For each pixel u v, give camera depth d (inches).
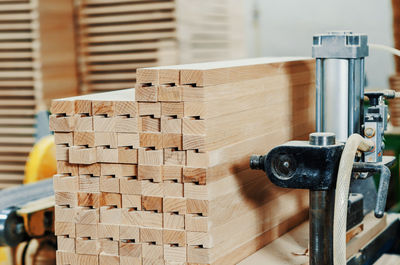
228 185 78.1
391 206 157.4
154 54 185.3
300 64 100.7
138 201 77.1
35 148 140.2
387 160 82.8
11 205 103.7
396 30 204.7
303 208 104.9
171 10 181.0
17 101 189.9
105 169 78.4
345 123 81.0
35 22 182.5
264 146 88.5
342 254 67.0
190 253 74.8
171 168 74.9
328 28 216.4
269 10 222.2
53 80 189.2
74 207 79.4
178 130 74.0
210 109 73.4
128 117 77.1
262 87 87.0
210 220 74.1
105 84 195.8
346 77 80.4
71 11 192.5
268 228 90.7
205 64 85.4
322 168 70.8
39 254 111.3
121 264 78.4
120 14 187.9
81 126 78.1
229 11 203.2
